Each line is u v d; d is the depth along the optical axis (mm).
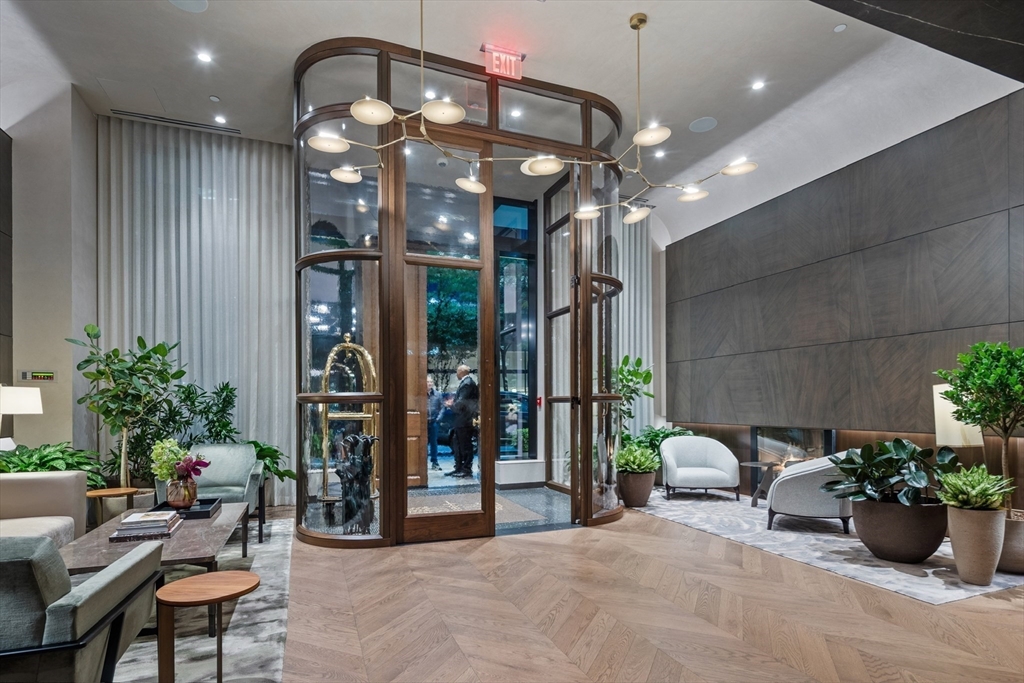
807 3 4266
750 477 7160
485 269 5145
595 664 2645
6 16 4406
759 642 2875
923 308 5195
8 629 1740
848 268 5918
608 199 5957
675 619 3166
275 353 6438
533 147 5391
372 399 4723
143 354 5375
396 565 4156
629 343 8406
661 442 7133
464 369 5031
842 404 5941
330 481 4820
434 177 5039
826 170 6203
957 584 3758
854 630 3027
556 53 4930
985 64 2734
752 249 7172
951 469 4215
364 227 4832
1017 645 2857
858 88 5422
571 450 5578
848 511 5109
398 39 4773
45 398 5215
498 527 5352
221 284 6301
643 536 5020
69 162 5352
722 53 4898
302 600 3461
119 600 2127
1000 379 3828
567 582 3787
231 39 4727
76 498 4305
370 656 2729
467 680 2504
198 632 3008
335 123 4863
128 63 5047
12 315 5172
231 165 6406
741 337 7305
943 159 5047
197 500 4207
